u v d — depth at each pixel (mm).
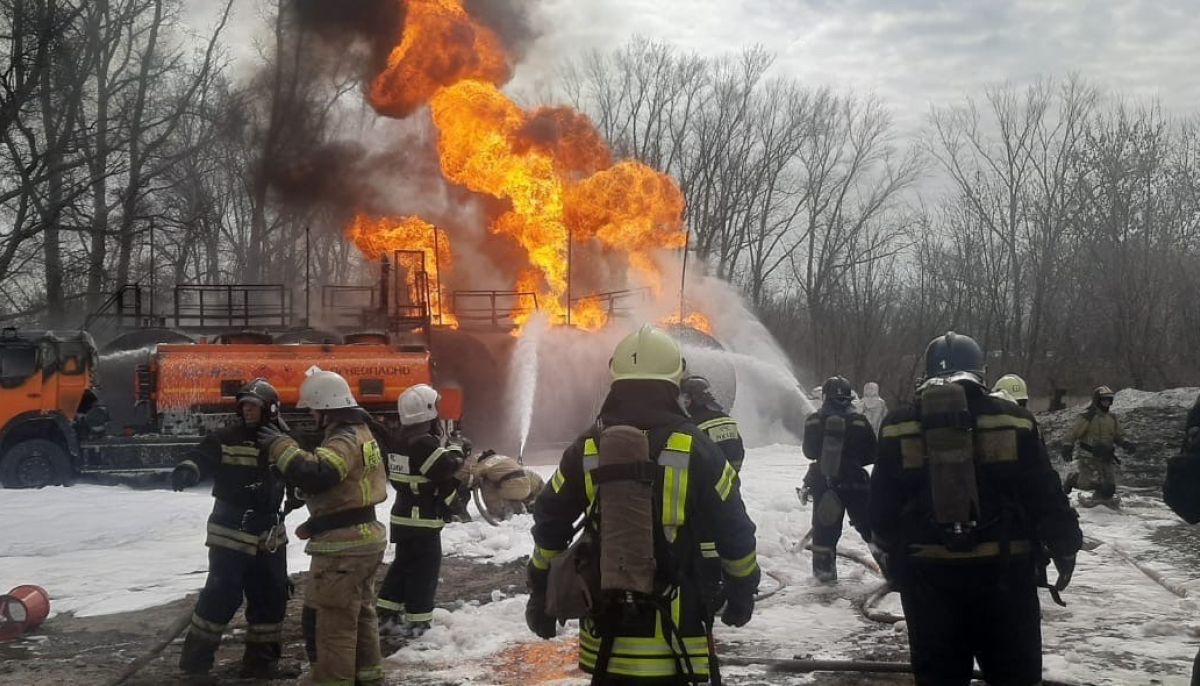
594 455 3750
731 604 3879
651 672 3559
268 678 6648
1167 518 13969
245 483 6551
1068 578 4586
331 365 17672
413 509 7371
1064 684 6184
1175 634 7500
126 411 19375
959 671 4512
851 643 7285
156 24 34281
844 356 44000
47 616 8156
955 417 4414
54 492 15664
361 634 6059
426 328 20516
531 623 3949
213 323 32906
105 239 32656
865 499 9086
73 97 29984
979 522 4379
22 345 17203
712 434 7777
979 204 43969
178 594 9164
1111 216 38656
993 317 44031
